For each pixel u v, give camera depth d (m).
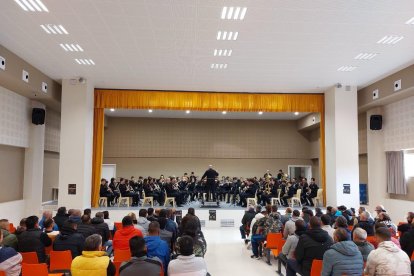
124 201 14.22
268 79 11.96
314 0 6.48
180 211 12.70
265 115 19.59
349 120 12.64
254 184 14.36
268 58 9.80
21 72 9.94
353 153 12.53
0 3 6.70
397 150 12.36
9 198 11.41
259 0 6.47
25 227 5.39
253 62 10.16
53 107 14.07
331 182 12.85
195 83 12.52
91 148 12.70
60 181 11.82
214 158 20.69
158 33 8.11
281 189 14.73
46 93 11.70
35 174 12.40
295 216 6.72
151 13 7.07
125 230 5.30
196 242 4.96
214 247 9.43
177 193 13.88
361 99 13.35
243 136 20.84
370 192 13.54
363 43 8.65
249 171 20.70
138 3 6.65
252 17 7.21
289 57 9.73
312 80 12.09
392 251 3.55
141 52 9.41
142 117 20.56
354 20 7.34
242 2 6.56
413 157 12.09
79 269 3.48
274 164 20.81
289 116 19.86
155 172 20.38
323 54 9.47
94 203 12.93
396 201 12.45
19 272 3.90
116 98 13.31
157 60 10.05
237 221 13.01
